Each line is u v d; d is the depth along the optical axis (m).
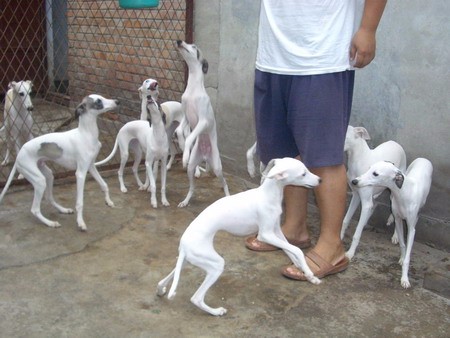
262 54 3.22
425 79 3.72
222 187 4.95
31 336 2.63
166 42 5.88
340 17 2.95
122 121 6.85
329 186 3.25
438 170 3.77
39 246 3.58
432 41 3.64
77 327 2.72
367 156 3.69
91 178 4.98
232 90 5.12
